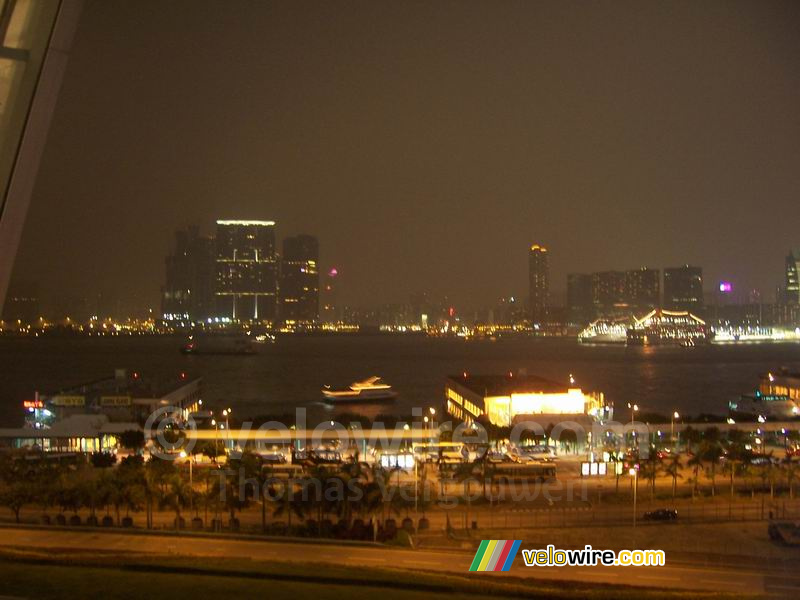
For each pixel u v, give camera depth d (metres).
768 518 73.50
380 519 71.19
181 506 72.56
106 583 44.94
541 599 48.59
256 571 50.78
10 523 68.06
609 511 76.44
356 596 45.75
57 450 107.12
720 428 120.25
